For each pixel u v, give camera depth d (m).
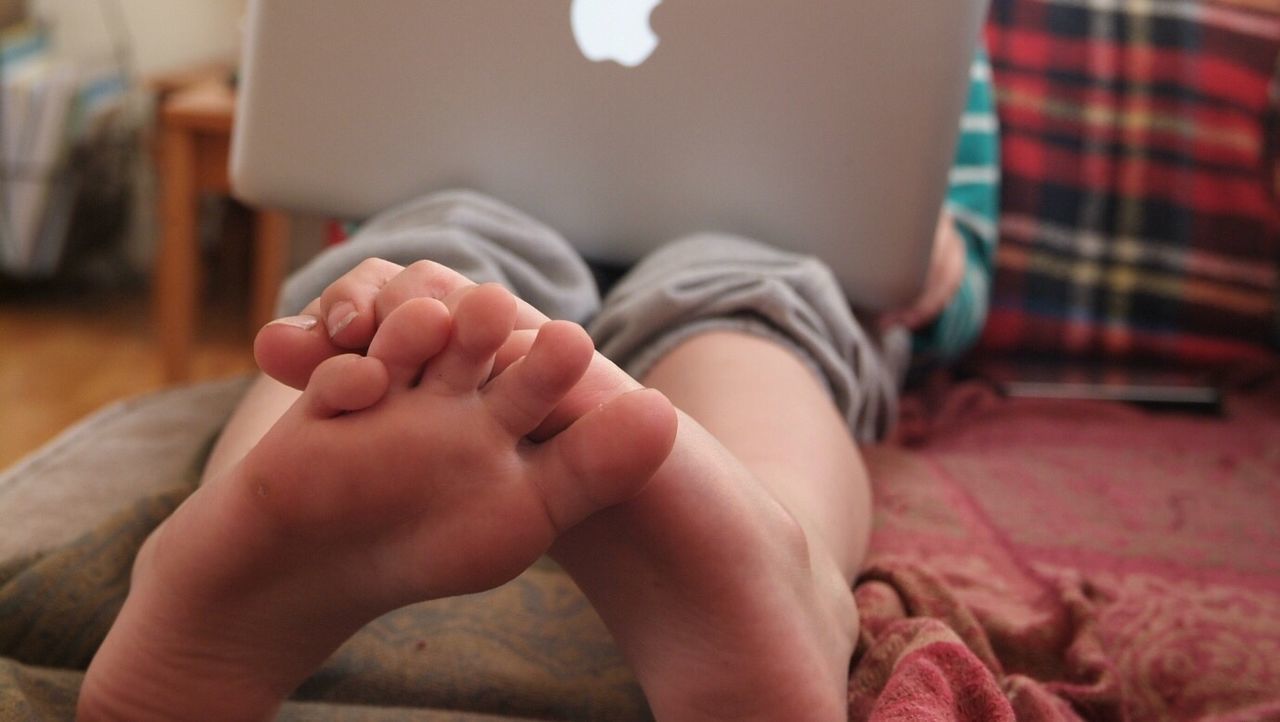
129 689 0.73
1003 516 1.01
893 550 0.93
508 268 0.94
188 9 2.36
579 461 0.69
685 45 0.99
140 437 0.99
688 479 0.71
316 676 0.82
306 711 0.79
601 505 0.70
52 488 0.92
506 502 0.69
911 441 1.15
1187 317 1.30
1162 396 1.24
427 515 0.69
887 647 0.80
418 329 0.67
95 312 2.22
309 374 0.73
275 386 0.89
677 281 0.93
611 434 0.68
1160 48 1.33
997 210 1.29
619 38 0.99
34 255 2.07
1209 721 0.82
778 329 0.95
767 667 0.72
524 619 0.85
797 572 0.74
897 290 1.03
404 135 1.01
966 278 1.20
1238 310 1.30
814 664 0.73
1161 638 0.87
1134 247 1.30
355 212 1.03
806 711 0.73
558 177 1.01
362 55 1.00
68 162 2.09
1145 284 1.30
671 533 0.71
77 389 1.84
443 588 0.71
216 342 2.07
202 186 1.58
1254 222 1.31
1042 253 1.29
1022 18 1.33
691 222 1.02
